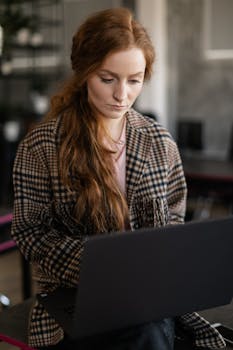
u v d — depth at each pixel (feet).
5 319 4.76
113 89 3.69
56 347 3.86
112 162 4.11
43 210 4.10
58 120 4.10
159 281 3.21
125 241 2.96
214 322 4.42
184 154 15.94
